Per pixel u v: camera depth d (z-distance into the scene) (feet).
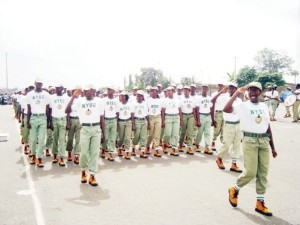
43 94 25.39
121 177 22.25
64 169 24.80
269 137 16.16
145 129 29.96
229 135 23.79
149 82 273.54
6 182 21.02
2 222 14.55
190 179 21.66
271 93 58.95
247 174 15.70
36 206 16.56
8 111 96.37
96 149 20.45
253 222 14.49
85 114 20.34
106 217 15.10
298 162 26.50
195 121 29.81
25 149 31.27
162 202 17.13
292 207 16.39
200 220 14.73
